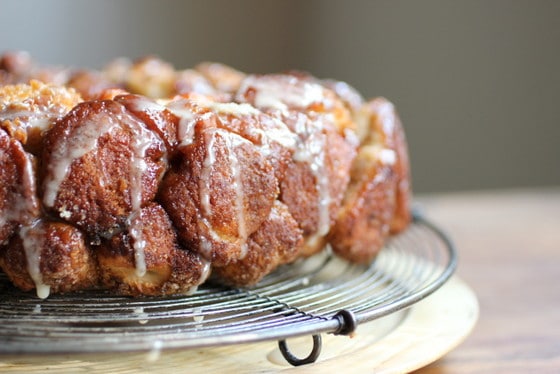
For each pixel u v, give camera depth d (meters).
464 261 0.65
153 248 0.45
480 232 0.74
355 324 0.43
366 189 0.53
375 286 0.52
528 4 1.09
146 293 0.46
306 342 0.48
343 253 0.53
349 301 0.51
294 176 0.49
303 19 1.15
